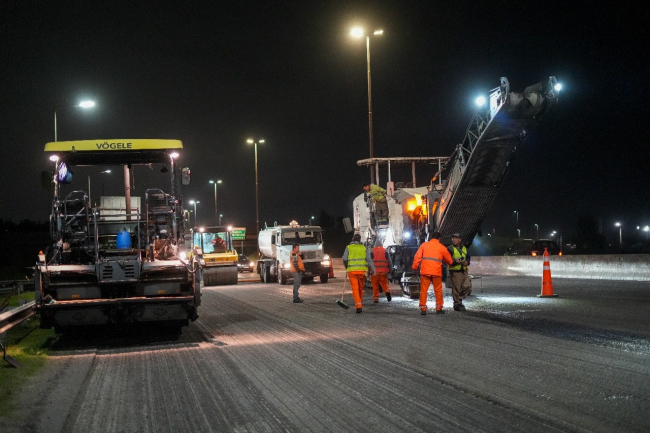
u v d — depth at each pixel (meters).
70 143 11.89
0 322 9.79
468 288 13.81
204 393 6.93
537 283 20.78
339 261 49.47
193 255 11.90
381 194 20.77
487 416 5.63
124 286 11.29
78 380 7.75
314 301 18.16
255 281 34.03
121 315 11.02
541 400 6.06
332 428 5.46
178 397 6.79
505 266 26.56
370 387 6.88
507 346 8.94
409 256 18.50
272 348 9.71
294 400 6.46
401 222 19.66
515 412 5.72
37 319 15.05
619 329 10.12
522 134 15.62
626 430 5.11
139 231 11.39
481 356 8.30
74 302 10.73
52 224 11.53
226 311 16.08
